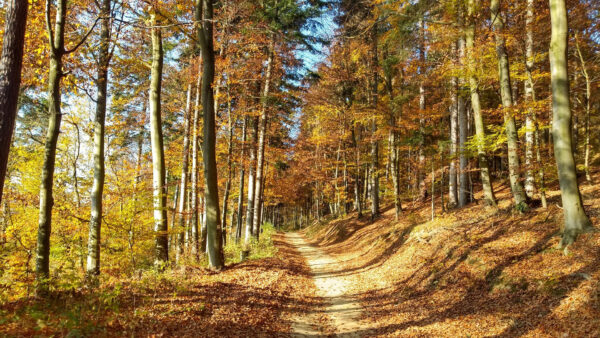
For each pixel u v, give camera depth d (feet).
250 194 58.39
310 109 83.87
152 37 34.73
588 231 23.81
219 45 45.27
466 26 40.42
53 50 21.47
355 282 39.14
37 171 43.34
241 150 55.52
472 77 43.16
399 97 58.95
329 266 51.39
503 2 40.11
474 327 21.16
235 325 20.92
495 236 33.27
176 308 21.68
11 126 16.11
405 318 25.41
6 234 32.48
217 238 35.60
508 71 36.88
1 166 15.64
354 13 50.65
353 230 78.84
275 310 26.02
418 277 34.17
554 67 25.22
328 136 86.02
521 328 19.34
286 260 50.01
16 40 16.35
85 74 29.04
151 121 34.96
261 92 53.47
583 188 40.42
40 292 19.56
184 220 47.70
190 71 47.26
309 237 112.78
